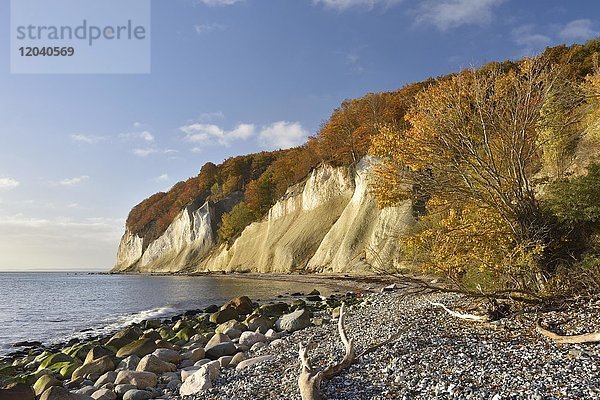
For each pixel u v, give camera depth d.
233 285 54.12
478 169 14.72
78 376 13.09
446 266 15.12
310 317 21.67
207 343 16.58
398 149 16.06
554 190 14.35
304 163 80.81
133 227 161.38
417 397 7.09
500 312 11.87
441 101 15.39
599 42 37.19
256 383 9.53
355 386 8.04
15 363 17.06
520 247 13.39
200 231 108.94
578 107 20.78
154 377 11.49
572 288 12.36
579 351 8.33
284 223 73.31
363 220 52.78
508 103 14.56
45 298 49.97
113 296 49.94
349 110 72.19
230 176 121.31
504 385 7.05
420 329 11.53
